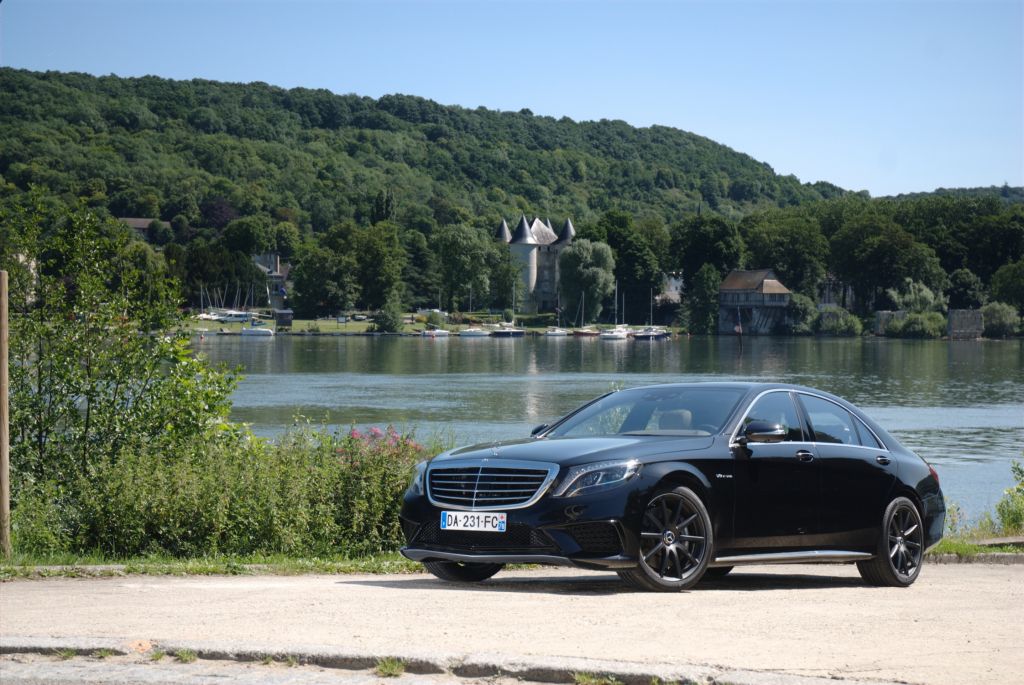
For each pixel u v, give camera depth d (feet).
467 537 26.91
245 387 237.86
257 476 40.04
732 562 27.91
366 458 42.09
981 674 17.20
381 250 654.94
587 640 19.56
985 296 625.82
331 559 37.58
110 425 46.62
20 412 45.39
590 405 31.19
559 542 25.68
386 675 16.90
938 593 29.37
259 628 20.81
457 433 146.20
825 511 29.68
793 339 593.42
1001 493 101.40
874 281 643.45
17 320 46.47
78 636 19.44
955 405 206.18
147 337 48.62
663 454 27.02
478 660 17.01
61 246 48.11
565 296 635.25
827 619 22.34
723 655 18.25
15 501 41.29
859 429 31.96
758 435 28.04
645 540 26.27
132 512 37.81
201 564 33.94
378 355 401.49
